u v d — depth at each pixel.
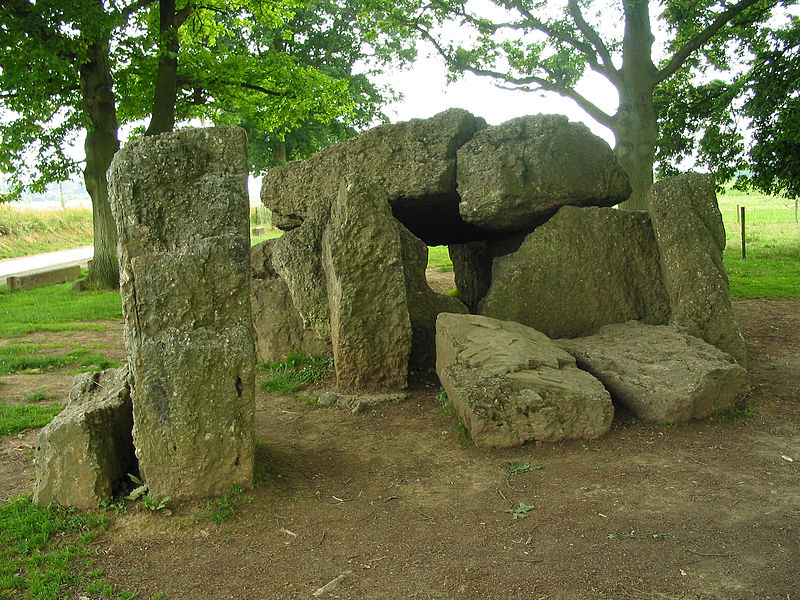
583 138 7.43
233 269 4.10
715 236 6.94
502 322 6.36
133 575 3.47
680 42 17.38
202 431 4.12
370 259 6.48
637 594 3.12
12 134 13.20
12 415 6.30
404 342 6.67
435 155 7.51
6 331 10.85
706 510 3.94
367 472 4.84
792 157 15.88
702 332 6.61
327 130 26.67
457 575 3.36
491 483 4.52
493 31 16.78
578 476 4.53
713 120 16.95
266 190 8.51
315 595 3.24
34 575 3.44
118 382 4.84
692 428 5.31
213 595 3.28
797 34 14.51
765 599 3.03
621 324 7.03
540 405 5.05
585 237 7.14
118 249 4.13
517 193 7.15
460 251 10.03
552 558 3.47
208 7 16.53
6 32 12.54
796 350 8.01
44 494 4.23
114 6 14.40
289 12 17.31
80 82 15.52
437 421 5.86
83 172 16.23
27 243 30.72
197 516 4.03
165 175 4.05
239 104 17.78
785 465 4.59
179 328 4.05
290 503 4.29
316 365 7.80
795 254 17.73
